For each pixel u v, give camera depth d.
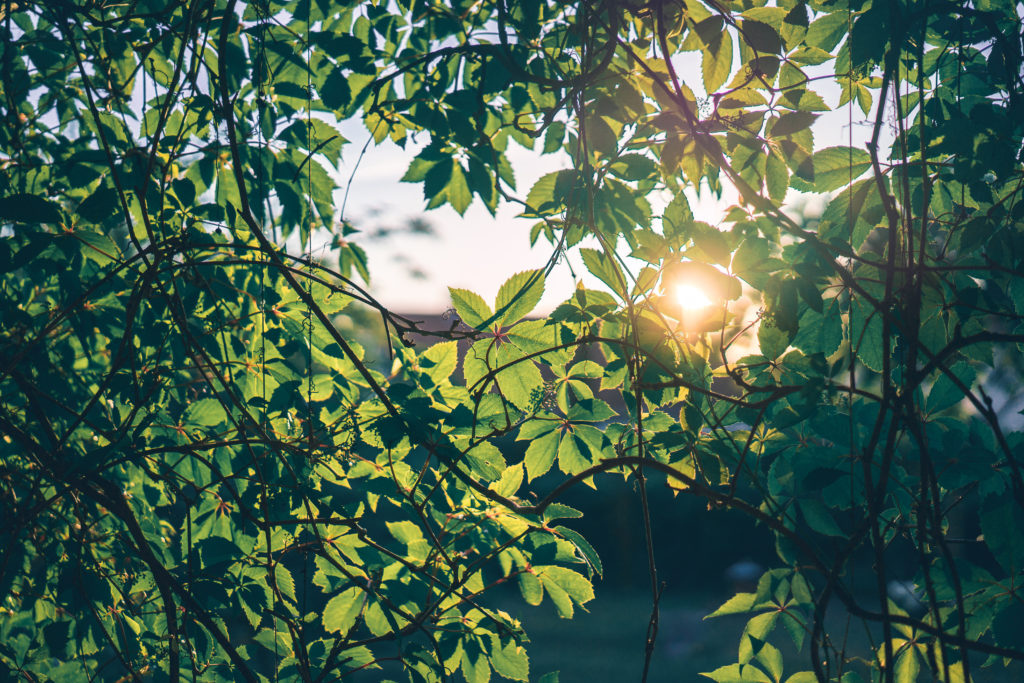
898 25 1.67
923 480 1.55
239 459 2.16
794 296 1.55
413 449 2.10
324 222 2.31
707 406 1.82
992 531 1.63
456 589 1.92
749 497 7.52
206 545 2.07
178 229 2.10
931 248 1.90
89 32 2.24
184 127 2.21
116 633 2.34
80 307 2.14
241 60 2.12
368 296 1.79
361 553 2.15
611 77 1.85
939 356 1.53
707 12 1.83
